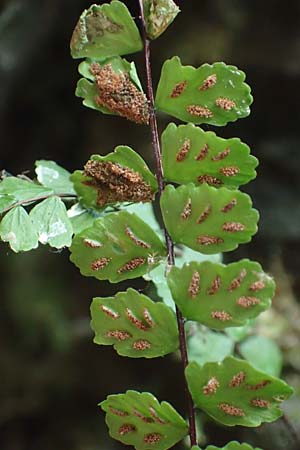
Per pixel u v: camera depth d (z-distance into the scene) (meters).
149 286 0.13
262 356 0.16
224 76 0.11
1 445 0.27
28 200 0.12
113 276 0.11
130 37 0.11
